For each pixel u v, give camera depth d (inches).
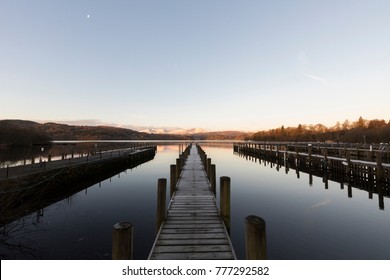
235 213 410.3
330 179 731.4
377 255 253.9
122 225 122.1
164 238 210.8
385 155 757.3
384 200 476.7
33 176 444.5
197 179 499.8
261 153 1453.0
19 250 265.7
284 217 380.8
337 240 291.9
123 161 1045.8
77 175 615.8
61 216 391.9
